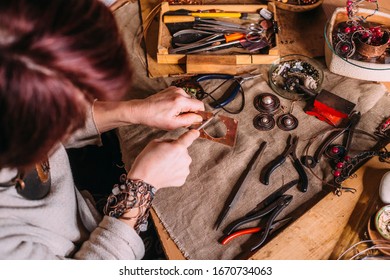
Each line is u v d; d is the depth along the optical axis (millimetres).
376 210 851
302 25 1185
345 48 1018
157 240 1133
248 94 1053
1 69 404
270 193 903
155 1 1254
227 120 1010
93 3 446
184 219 884
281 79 1074
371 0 1085
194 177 934
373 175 900
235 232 854
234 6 1184
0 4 397
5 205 691
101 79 458
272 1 1211
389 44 1031
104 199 1217
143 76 1113
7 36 401
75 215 849
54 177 808
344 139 966
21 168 526
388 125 962
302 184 905
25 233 715
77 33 420
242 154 953
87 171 1315
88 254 770
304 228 846
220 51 1120
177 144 838
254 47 1108
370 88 1023
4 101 420
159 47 1104
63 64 422
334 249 825
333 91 1036
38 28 404
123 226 789
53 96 438
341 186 887
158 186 838
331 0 1233
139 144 981
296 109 1022
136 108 933
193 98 1002
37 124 449
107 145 1351
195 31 1144
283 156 944
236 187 913
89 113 935
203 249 849
